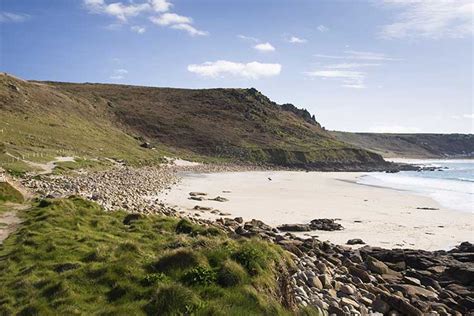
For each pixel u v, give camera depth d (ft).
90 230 67.05
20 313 36.24
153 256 48.93
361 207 154.30
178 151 404.77
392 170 449.06
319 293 50.19
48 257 50.34
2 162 138.31
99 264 45.57
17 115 263.49
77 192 116.47
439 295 61.72
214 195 172.45
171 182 206.90
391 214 139.54
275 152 457.68
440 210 150.41
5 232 64.44
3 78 320.09
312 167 449.89
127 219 76.74
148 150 347.56
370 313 50.55
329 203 163.32
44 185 117.50
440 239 103.35
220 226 93.40
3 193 87.61
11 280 44.14
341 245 89.86
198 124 495.00
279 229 109.09
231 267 41.32
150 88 620.90
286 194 190.19
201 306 35.29
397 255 78.79
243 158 428.15
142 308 35.96
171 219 77.66
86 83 613.52
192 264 43.09
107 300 38.70
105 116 428.56
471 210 151.43
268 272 44.29
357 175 366.22
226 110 565.12
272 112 606.55
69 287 39.86
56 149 208.95
